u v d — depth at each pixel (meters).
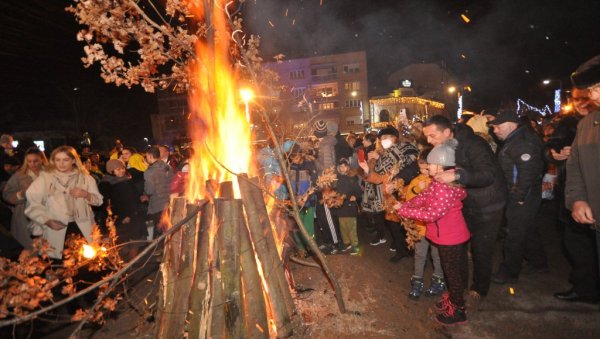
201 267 2.80
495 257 5.07
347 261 4.43
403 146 4.59
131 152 8.70
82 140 17.61
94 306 2.30
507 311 3.59
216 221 2.88
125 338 3.52
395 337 3.18
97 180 7.70
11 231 4.62
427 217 3.20
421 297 3.99
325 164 5.40
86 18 2.49
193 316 2.74
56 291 4.47
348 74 40.34
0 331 3.56
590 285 3.63
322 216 5.74
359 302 3.66
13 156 5.85
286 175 2.97
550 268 4.55
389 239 6.47
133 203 6.81
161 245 6.25
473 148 3.42
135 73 2.76
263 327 2.81
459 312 3.41
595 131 2.54
